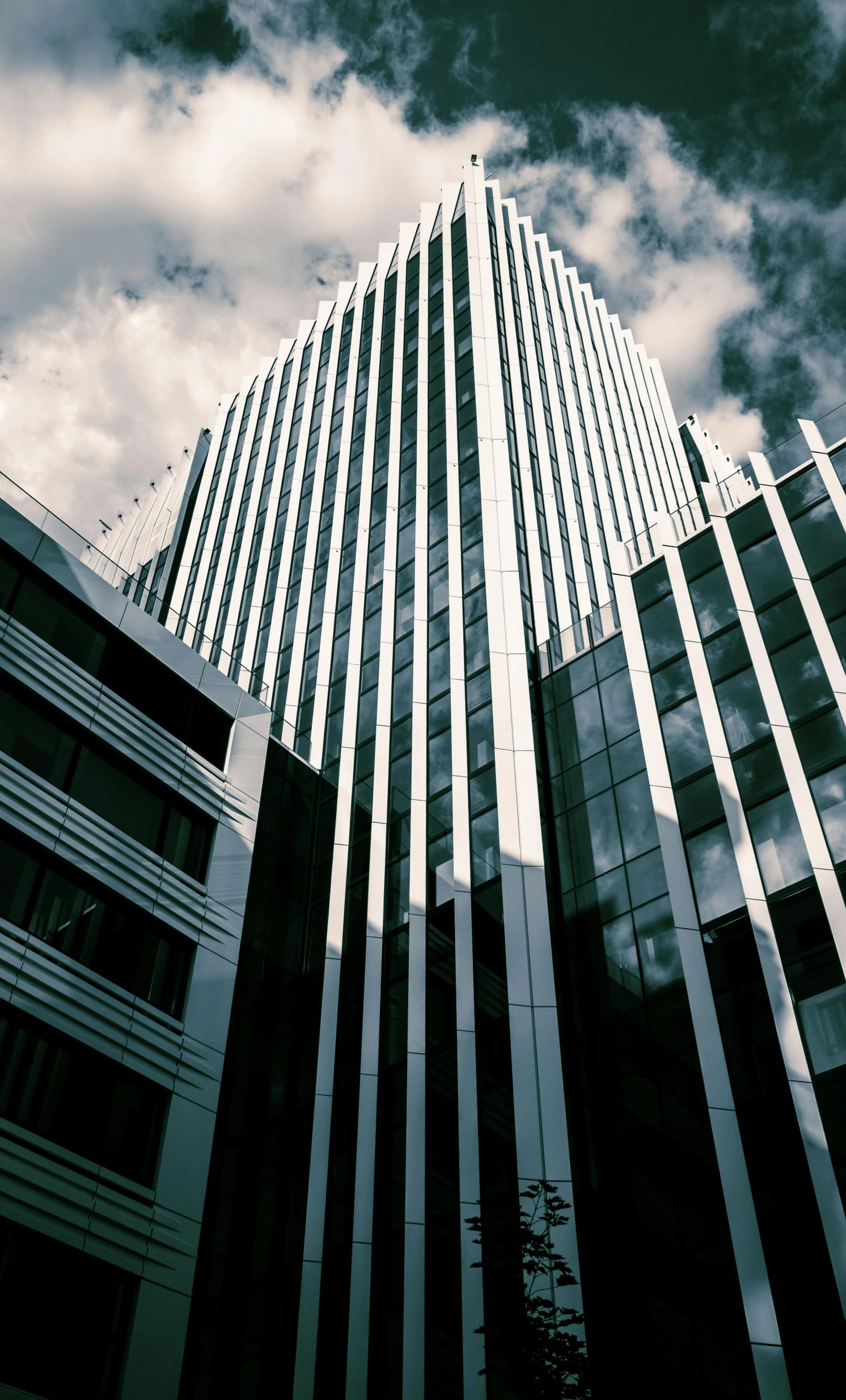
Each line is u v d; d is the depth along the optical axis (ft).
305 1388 81.56
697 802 96.48
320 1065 100.12
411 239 211.61
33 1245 69.36
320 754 132.05
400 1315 83.05
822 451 106.93
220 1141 86.22
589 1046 92.38
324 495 179.83
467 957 102.01
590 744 111.04
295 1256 88.17
